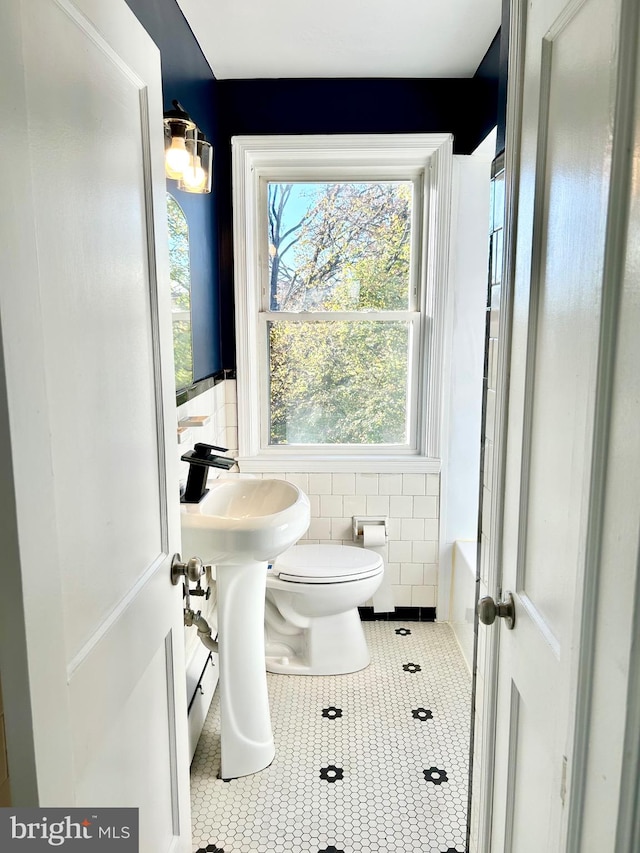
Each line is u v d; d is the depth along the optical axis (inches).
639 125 20.8
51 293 29.6
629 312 21.3
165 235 47.5
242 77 98.5
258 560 66.1
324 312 109.1
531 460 35.9
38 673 27.0
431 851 62.2
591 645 23.9
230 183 102.4
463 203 101.3
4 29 24.4
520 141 37.7
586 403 26.9
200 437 89.7
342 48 87.9
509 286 39.8
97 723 34.7
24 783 27.1
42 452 27.6
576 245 28.3
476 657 50.1
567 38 29.7
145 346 43.9
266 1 74.2
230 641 70.8
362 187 106.1
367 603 112.4
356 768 74.0
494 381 46.9
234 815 66.8
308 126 100.6
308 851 62.3
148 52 43.5
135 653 41.1
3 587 25.6
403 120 100.1
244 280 104.3
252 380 108.0
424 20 79.3
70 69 31.6
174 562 49.7
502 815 41.1
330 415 111.8
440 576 110.1
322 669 94.0
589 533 23.8
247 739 72.6
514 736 38.5
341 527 109.7
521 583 37.5
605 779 22.6
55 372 30.1
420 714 84.7
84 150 33.4
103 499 36.3
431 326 104.7
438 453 107.0
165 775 49.5
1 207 24.3
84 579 33.5
